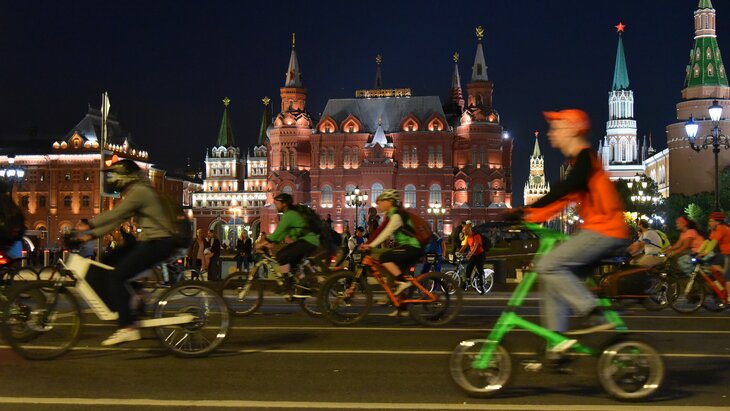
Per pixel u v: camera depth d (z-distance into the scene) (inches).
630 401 321.1
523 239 1344.7
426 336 519.8
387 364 411.2
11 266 753.0
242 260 1334.9
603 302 319.0
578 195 322.0
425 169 5216.5
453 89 6205.7
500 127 5265.8
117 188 411.8
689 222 733.9
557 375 374.0
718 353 450.9
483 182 5187.0
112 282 400.8
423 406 314.8
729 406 316.5
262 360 421.4
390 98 5531.5
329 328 562.3
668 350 463.2
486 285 1024.2
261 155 6643.7
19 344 416.5
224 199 6525.6
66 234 410.6
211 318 443.5
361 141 5324.8
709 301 722.2
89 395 333.4
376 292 916.6
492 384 327.9
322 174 5315.0
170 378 370.3
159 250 401.4
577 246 313.3
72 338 419.5
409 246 569.9
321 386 354.6
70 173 5044.3
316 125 5693.9
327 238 658.8
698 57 5772.6
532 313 688.4
